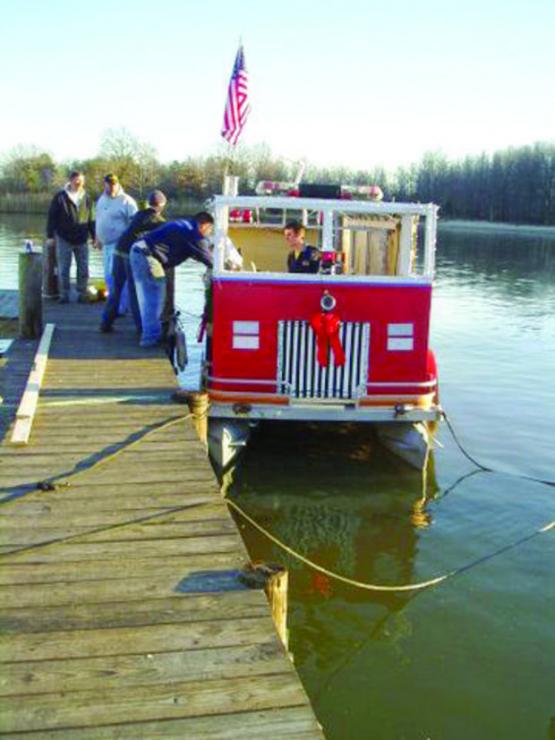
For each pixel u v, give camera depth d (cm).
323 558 671
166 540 468
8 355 948
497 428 1098
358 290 779
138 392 779
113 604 399
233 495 795
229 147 934
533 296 2861
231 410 788
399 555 681
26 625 379
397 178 10506
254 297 777
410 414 799
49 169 8344
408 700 488
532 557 683
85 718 318
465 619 581
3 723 314
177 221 936
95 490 539
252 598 406
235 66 922
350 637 555
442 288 3091
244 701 329
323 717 470
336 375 790
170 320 990
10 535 470
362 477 850
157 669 348
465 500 810
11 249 3612
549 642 553
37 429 664
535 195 9869
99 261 3356
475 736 456
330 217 787
